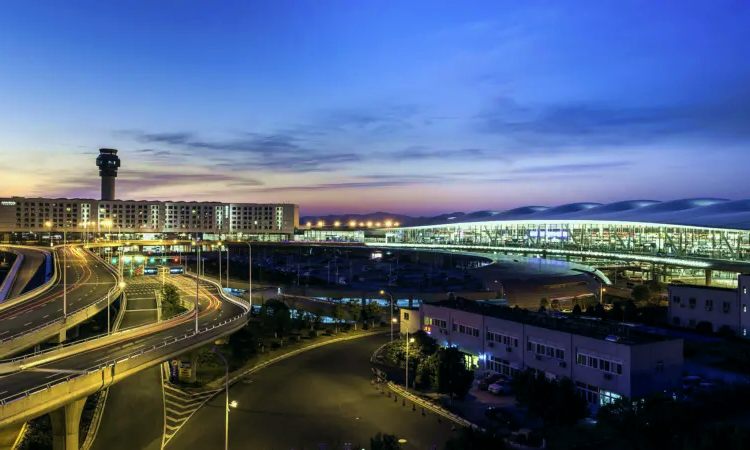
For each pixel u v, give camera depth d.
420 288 168.12
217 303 118.00
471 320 84.12
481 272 174.38
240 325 90.12
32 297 109.50
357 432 58.78
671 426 47.12
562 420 55.00
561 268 170.38
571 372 66.94
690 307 94.00
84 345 66.50
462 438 42.50
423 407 67.00
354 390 74.00
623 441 51.22
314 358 92.75
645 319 99.06
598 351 63.56
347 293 159.50
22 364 56.03
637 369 60.16
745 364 70.44
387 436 44.38
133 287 158.12
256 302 146.25
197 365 86.56
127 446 55.22
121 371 56.81
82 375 50.97
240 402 69.00
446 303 95.44
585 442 52.34
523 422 60.12
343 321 125.31
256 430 59.50
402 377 80.44
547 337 70.44
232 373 83.12
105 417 63.25
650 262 192.75
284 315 107.75
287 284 196.75
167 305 111.44
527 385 58.00
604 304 129.88
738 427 38.56
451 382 66.25
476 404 67.12
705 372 69.81
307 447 55.03
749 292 84.56
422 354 81.81
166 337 75.00
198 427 60.31
